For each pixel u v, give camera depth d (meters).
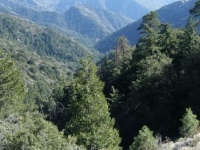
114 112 33.84
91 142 13.91
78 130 14.30
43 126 9.31
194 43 29.39
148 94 26.20
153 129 24.97
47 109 57.00
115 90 36.84
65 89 55.62
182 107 23.95
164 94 25.14
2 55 22.09
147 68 25.91
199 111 21.45
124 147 26.17
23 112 21.19
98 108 14.32
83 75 14.61
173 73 25.09
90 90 14.55
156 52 30.73
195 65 24.11
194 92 22.09
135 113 29.67
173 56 31.41
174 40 31.66
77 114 14.49
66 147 9.18
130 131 28.14
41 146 8.44
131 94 27.58
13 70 21.44
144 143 14.72
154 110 25.55
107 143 14.39
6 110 20.34
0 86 19.80
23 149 8.29
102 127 14.33
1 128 10.02
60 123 46.16
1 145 8.48
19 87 21.55
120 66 51.62
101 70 57.38
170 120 24.14
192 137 15.08
